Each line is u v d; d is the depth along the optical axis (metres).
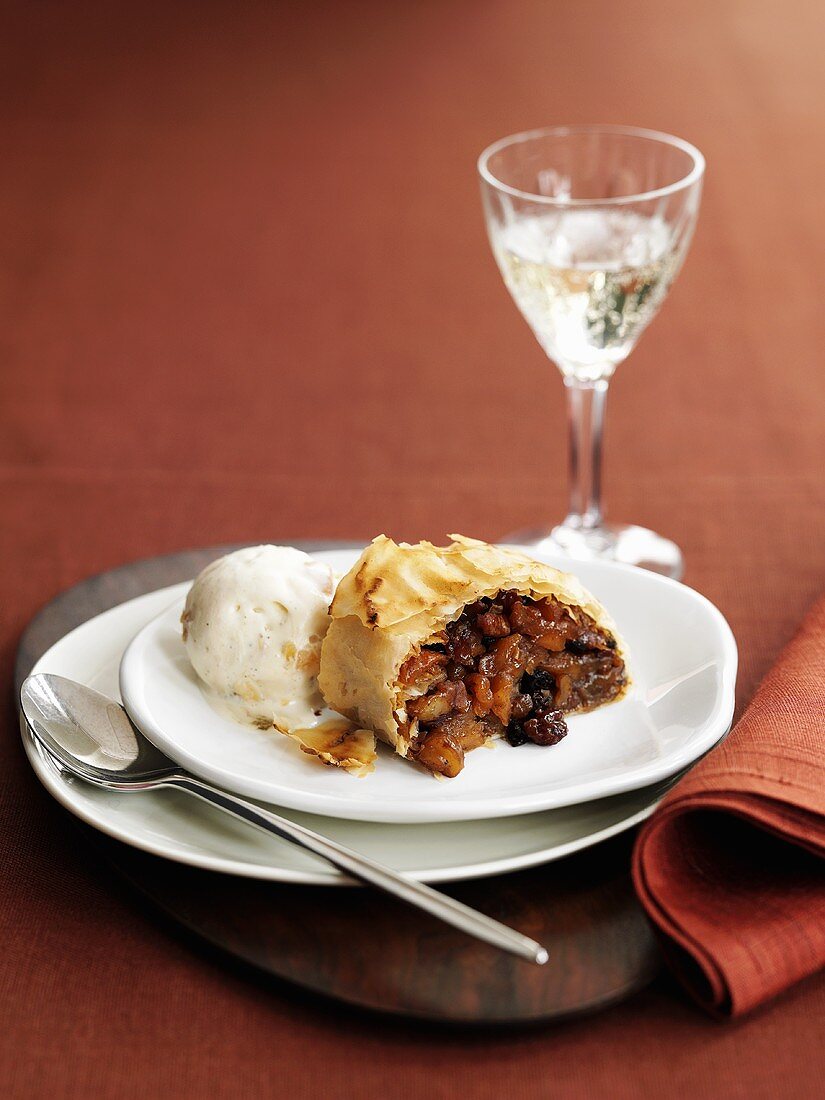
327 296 1.09
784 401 0.94
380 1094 0.54
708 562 0.80
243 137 1.41
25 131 1.42
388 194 1.27
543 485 0.88
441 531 0.84
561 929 0.57
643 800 0.60
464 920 0.55
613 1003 0.55
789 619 0.75
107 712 0.65
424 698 0.64
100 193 1.28
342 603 0.65
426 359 1.01
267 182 1.30
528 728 0.64
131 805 0.61
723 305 1.05
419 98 1.50
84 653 0.68
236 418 0.94
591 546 0.80
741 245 1.13
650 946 0.56
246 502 0.86
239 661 0.66
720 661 0.65
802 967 0.55
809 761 0.58
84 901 0.60
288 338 1.03
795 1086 0.54
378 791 0.62
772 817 0.56
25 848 0.62
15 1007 0.56
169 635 0.68
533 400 0.96
